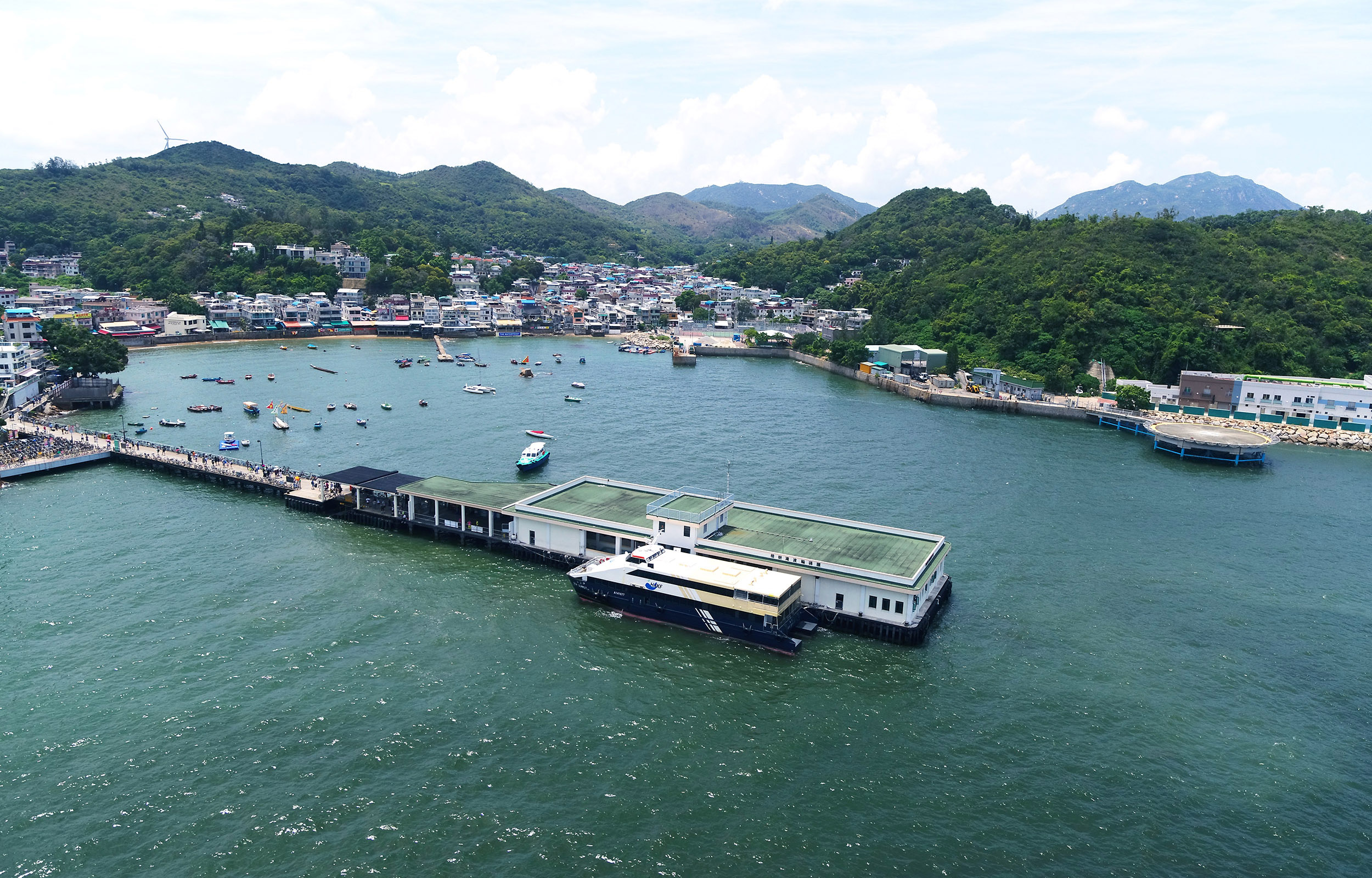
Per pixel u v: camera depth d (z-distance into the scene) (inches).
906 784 2488.9
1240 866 2193.7
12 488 5103.3
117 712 2741.1
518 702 2864.2
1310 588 4015.8
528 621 3481.8
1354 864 2215.8
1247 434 7017.7
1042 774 2549.2
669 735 2699.3
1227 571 4195.4
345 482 4746.6
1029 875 2139.5
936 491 5452.8
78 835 2201.0
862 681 3068.4
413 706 2822.3
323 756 2541.8
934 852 2213.3
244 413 7495.1
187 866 2105.1
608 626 3464.6
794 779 2498.8
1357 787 2529.5
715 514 3927.2
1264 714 2920.8
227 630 3316.9
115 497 4997.5
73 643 3181.6
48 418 7012.8
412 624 3417.8
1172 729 2810.0
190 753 2539.4
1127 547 4498.0
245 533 4431.6
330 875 2081.7
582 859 2155.5
